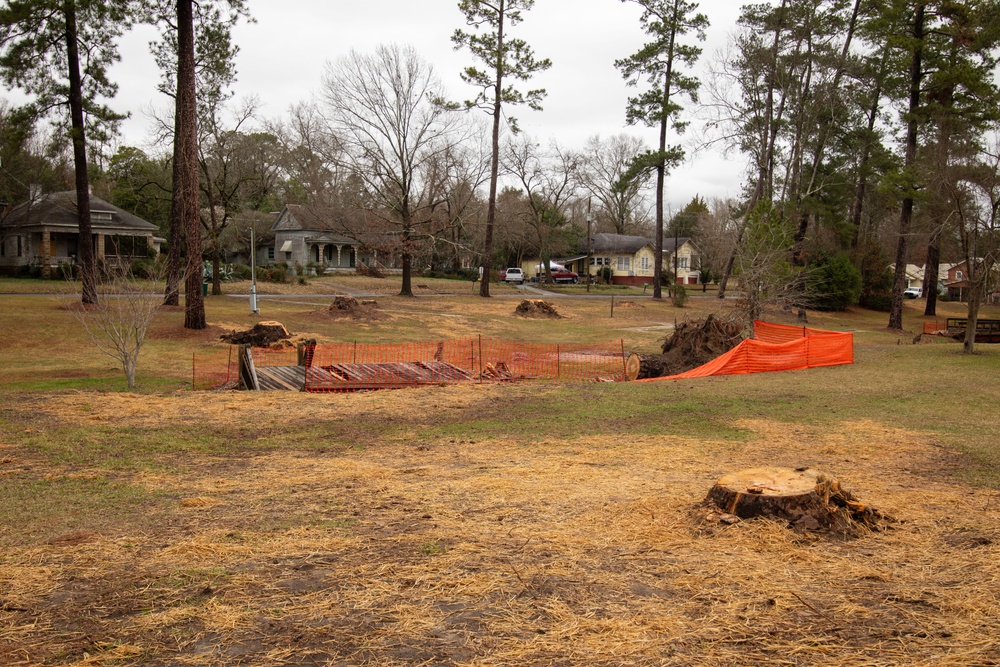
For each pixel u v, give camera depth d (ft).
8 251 136.26
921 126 104.12
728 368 56.34
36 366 55.93
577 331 102.06
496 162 143.64
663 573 14.24
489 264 145.79
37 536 16.63
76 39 82.74
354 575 14.05
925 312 149.79
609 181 227.81
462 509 19.29
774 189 138.00
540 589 13.37
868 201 184.14
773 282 81.51
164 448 28.32
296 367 52.37
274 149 159.02
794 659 10.69
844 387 47.80
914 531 17.30
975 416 37.35
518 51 136.87
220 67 102.99
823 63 118.62
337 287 148.66
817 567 14.61
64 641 11.15
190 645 11.07
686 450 28.84
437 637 11.39
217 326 76.84
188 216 73.82
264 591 13.20
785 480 18.07
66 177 140.77
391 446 29.86
